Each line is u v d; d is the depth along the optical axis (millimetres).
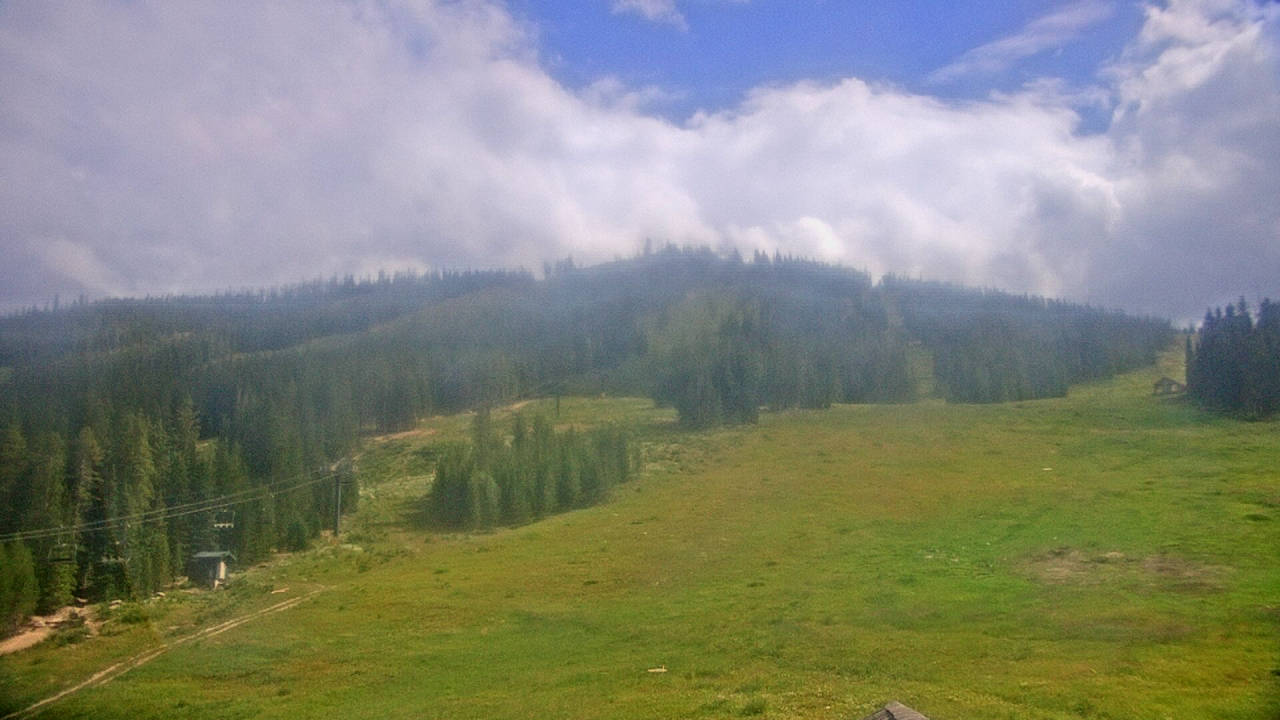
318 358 166625
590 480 100000
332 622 57750
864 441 114500
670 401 151500
